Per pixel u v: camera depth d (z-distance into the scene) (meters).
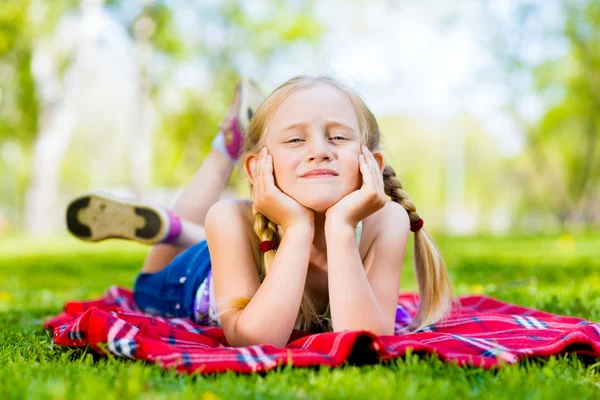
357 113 2.56
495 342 2.30
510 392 1.71
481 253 8.46
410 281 5.83
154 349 2.00
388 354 2.00
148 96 20.91
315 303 2.66
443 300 2.79
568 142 27.55
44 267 8.03
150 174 27.83
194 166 25.94
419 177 41.66
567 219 34.31
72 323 2.42
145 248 12.45
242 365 1.91
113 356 2.05
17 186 38.16
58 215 36.12
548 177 35.41
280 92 2.53
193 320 3.08
